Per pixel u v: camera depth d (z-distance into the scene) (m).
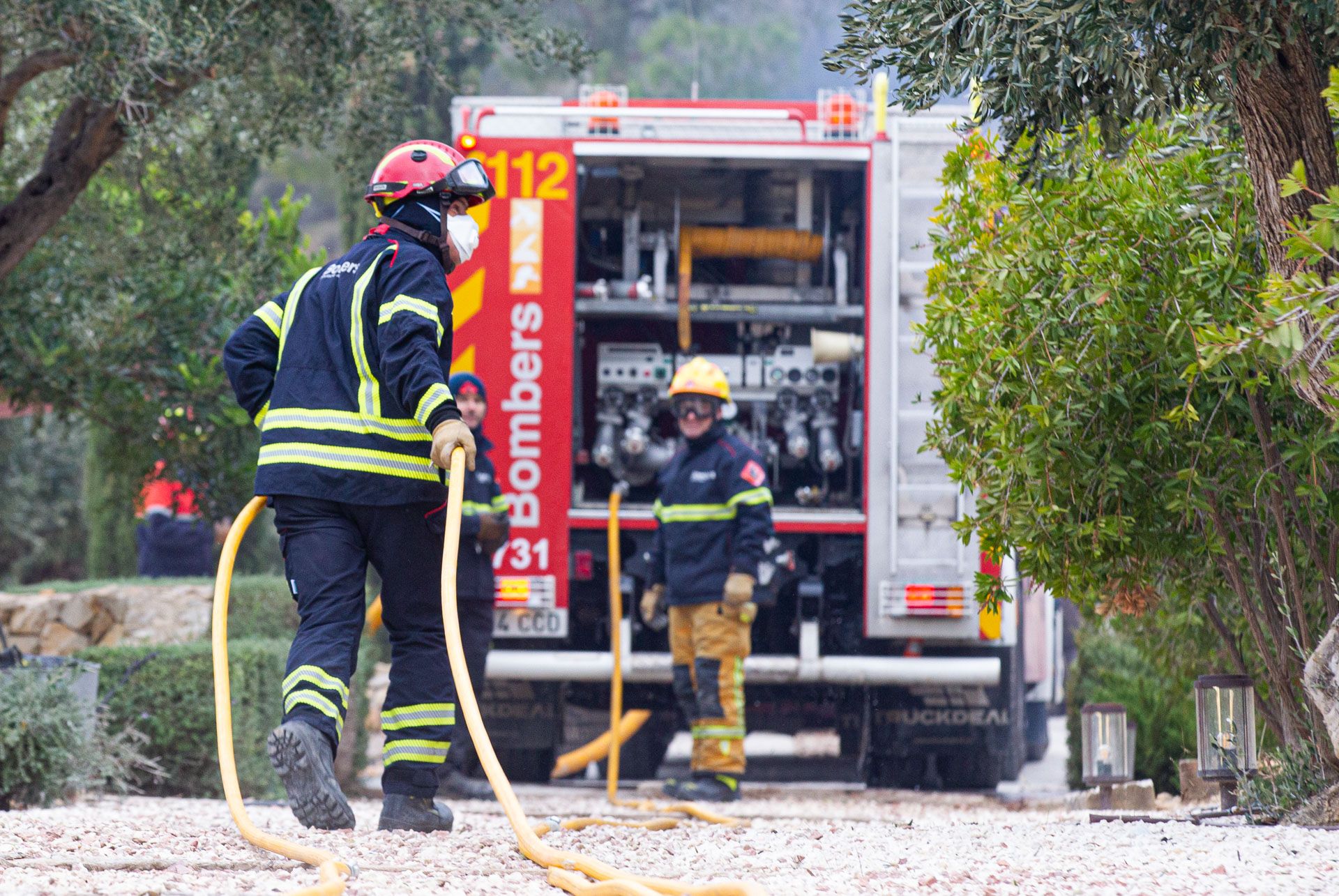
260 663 31.95
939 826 18.97
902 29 15.88
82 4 25.09
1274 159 16.05
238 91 33.25
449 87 32.56
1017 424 19.58
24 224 30.38
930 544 32.09
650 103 33.91
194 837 15.20
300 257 36.34
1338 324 14.66
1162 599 23.31
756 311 34.09
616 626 30.70
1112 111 16.81
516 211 32.47
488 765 14.31
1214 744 19.95
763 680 32.16
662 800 29.91
